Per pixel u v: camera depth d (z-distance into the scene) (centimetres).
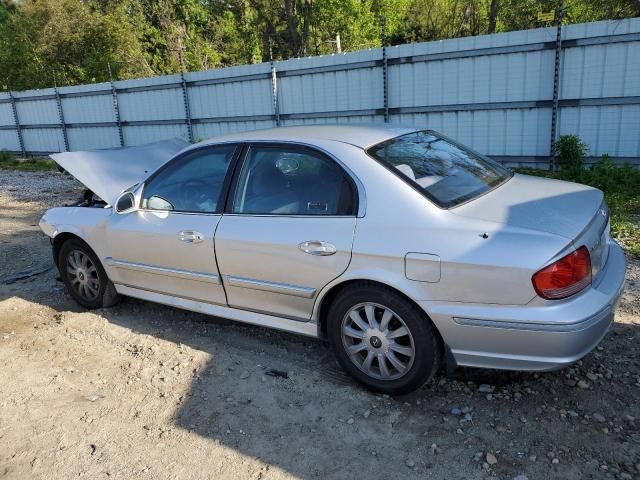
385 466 285
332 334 353
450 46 1062
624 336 392
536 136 1025
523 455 284
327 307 362
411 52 1112
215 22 3378
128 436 324
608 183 861
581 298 287
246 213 381
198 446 311
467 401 332
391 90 1163
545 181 380
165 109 1603
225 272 390
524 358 292
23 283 604
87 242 482
